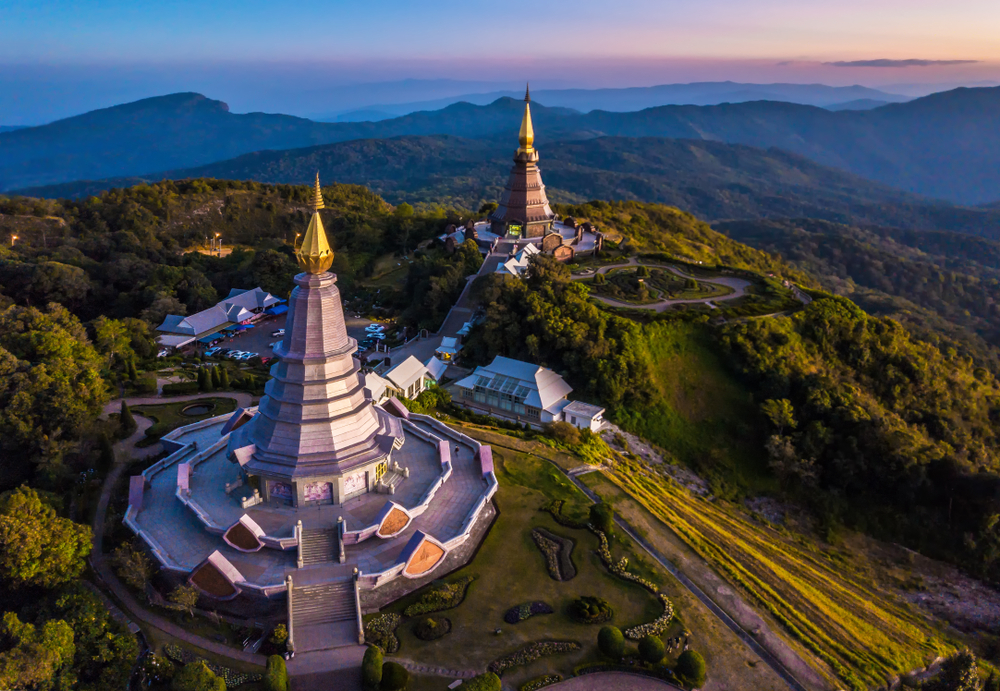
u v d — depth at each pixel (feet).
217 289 549.13
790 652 193.77
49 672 151.64
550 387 346.33
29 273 468.34
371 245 637.71
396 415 284.41
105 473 249.34
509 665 174.19
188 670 156.76
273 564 198.18
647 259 539.29
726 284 483.10
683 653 173.68
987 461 341.62
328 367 207.41
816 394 348.79
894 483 322.96
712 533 261.65
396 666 164.35
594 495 264.11
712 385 372.99
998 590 287.89
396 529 211.00
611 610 196.54
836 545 307.37
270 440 212.23
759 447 348.59
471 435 304.91
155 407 315.58
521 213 558.97
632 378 357.20
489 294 410.31
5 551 174.81
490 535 228.63
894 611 253.85
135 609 186.80
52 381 248.11
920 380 395.14
